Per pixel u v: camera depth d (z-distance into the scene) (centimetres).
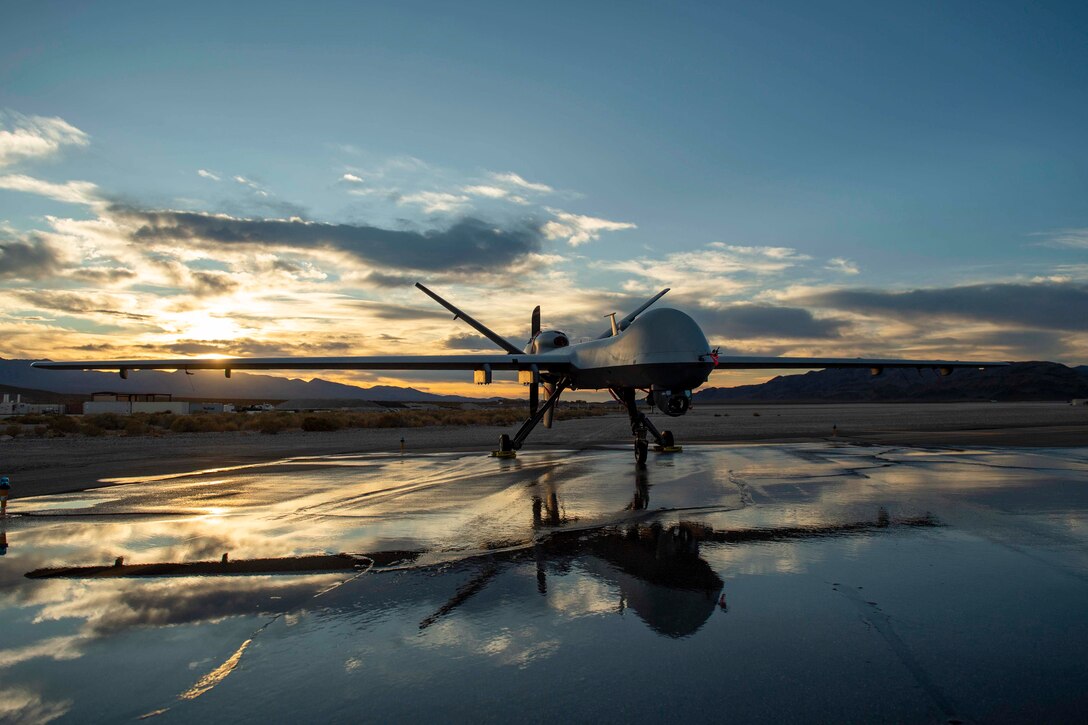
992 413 6650
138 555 739
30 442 2930
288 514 996
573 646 451
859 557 687
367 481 1398
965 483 1245
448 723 346
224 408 10244
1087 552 703
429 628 491
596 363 1820
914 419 4978
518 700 371
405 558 711
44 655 449
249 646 461
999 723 341
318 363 1778
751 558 687
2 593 596
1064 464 1563
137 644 467
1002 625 483
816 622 492
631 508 1009
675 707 360
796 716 349
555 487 1265
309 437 3262
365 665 425
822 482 1282
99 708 370
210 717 358
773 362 1892
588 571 646
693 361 1574
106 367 1772
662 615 513
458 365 1862
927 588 576
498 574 641
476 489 1251
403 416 5012
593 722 345
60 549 773
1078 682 389
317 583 617
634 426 1772
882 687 383
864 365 1969
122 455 2156
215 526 905
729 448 2155
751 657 428
